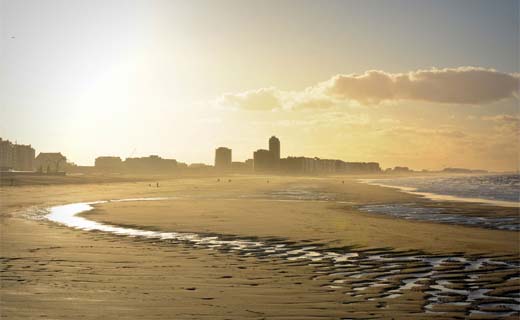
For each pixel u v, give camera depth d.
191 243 19.48
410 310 9.34
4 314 8.67
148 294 10.38
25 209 38.25
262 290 10.94
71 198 54.41
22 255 15.62
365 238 20.88
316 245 18.89
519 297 10.55
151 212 34.81
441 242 19.59
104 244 18.69
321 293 10.71
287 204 44.66
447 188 92.19
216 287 11.21
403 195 64.44
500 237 21.55
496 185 111.56
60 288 10.84
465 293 10.89
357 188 89.50
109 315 8.69
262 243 19.52
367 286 11.55
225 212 34.91
